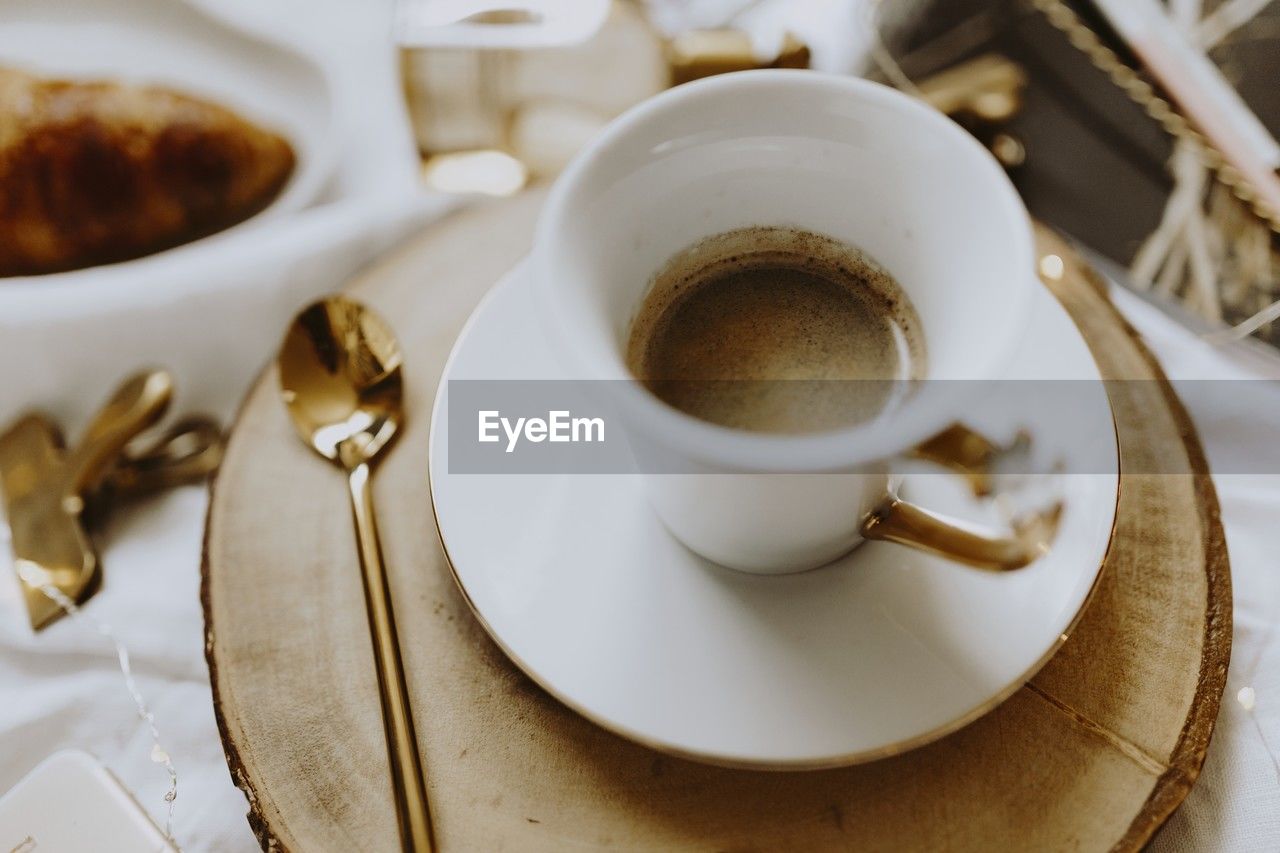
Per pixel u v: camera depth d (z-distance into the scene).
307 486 0.26
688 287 0.24
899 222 0.23
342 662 0.24
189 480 0.30
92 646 0.28
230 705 0.24
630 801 0.23
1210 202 0.30
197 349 0.31
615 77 0.34
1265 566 0.27
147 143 0.31
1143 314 0.29
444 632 0.24
